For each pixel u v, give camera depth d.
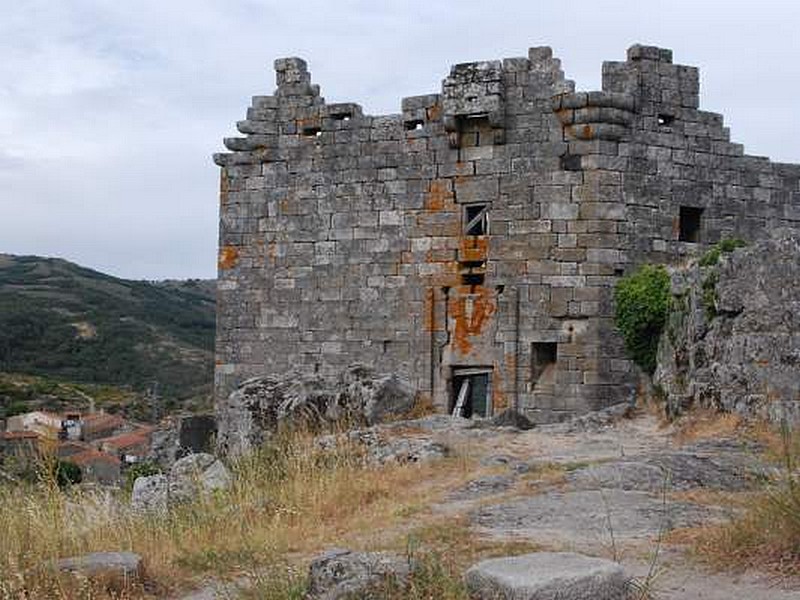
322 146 34.97
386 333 33.69
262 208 35.91
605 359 30.70
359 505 18.69
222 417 31.66
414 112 33.41
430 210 33.12
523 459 21.55
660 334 29.45
